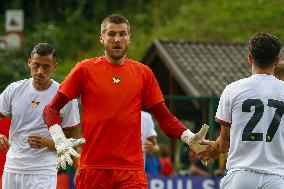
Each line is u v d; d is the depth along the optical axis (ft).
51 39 320.09
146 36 315.17
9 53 202.90
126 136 70.85
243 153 68.74
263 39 69.62
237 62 191.01
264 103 68.64
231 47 198.39
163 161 139.85
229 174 69.10
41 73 83.56
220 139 70.85
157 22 327.88
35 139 82.94
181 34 307.99
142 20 332.19
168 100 137.28
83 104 71.61
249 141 68.44
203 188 131.13
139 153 71.61
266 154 68.18
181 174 140.67
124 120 70.69
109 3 353.31
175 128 72.69
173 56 187.62
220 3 325.62
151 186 129.49
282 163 68.44
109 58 71.61
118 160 70.69
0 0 359.87
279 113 68.64
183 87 177.88
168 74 193.16
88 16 352.08
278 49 69.62
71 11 357.41
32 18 352.08
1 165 89.40
